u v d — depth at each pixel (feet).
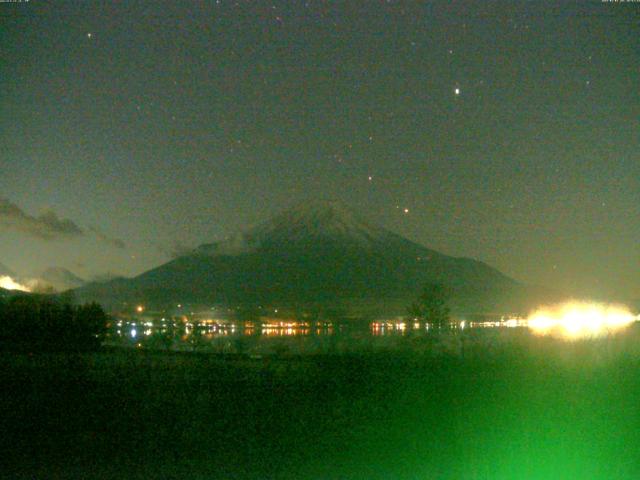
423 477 29.86
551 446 35.40
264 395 47.73
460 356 64.08
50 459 32.12
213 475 29.86
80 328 112.57
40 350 93.61
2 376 55.77
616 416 41.83
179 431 37.32
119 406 43.80
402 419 40.81
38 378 54.95
